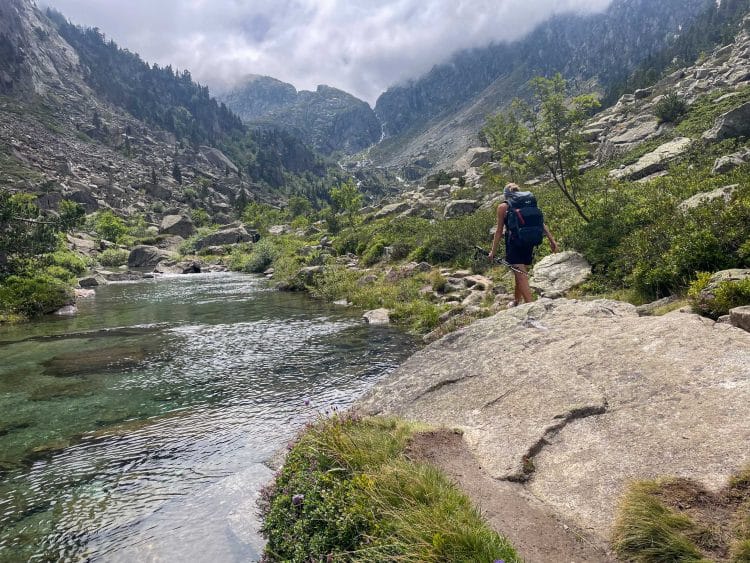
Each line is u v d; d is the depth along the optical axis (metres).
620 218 14.65
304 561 3.59
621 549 3.00
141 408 8.39
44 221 34.59
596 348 5.71
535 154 17.77
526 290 8.69
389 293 20.42
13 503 5.30
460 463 4.46
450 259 25.02
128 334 15.28
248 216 113.44
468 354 7.16
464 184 57.69
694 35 152.50
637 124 46.47
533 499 3.77
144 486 5.62
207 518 4.85
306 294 25.19
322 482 4.21
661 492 3.24
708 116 34.47
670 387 4.43
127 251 64.81
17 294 20.44
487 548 2.95
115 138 183.00
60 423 7.74
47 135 151.62
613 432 4.19
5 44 182.88
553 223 20.00
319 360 11.52
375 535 3.38
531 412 4.97
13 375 10.66
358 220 61.69
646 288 10.59
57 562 4.26
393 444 4.68
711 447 3.51
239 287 30.56
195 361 11.64
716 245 9.40
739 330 5.03
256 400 8.71
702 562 2.63
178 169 166.75
